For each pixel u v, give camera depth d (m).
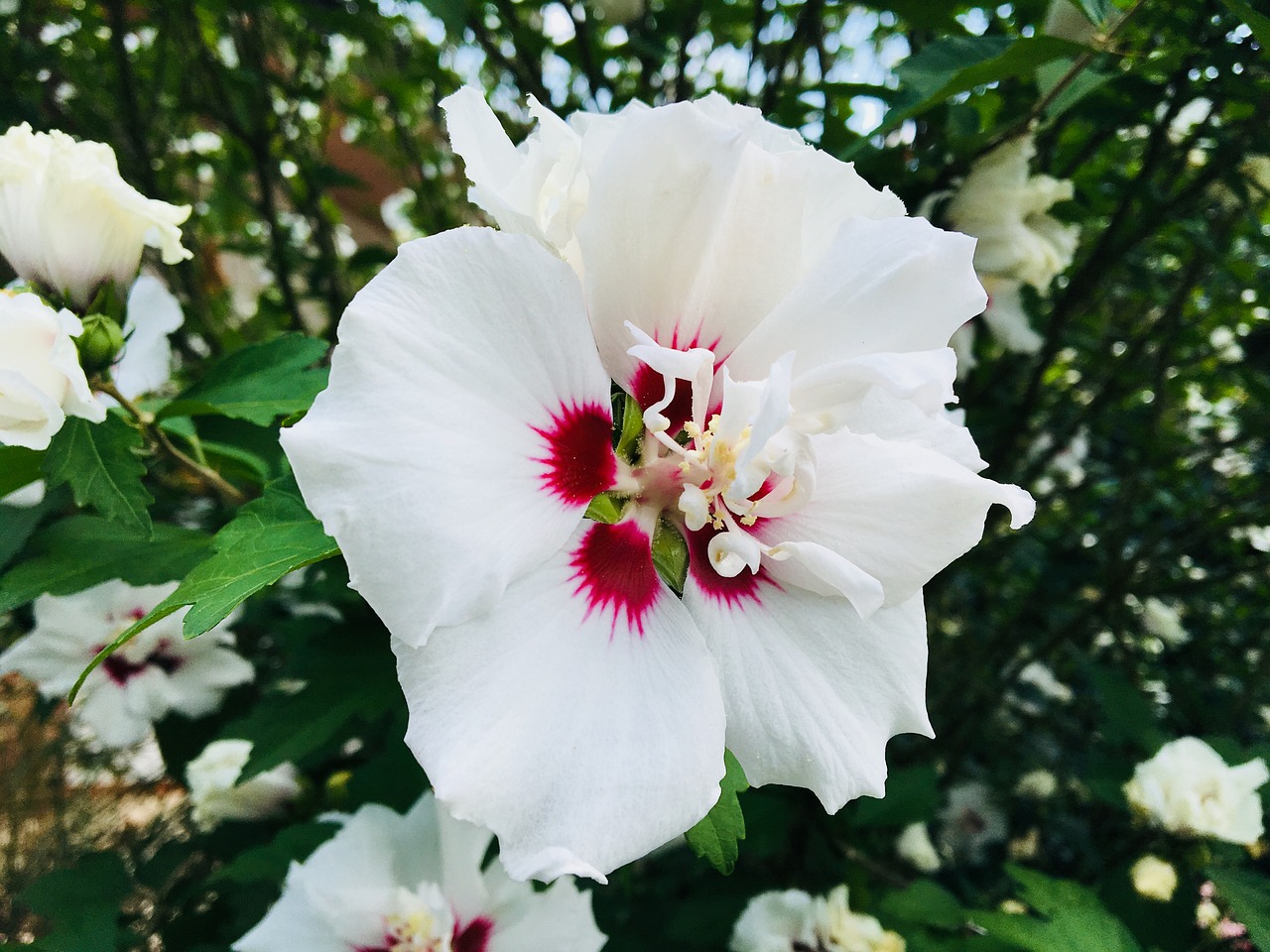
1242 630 0.44
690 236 0.13
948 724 0.38
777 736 0.13
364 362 0.11
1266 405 0.35
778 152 0.15
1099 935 0.20
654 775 0.12
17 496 0.21
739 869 0.27
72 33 0.39
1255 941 0.22
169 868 0.28
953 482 0.13
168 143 0.41
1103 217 0.30
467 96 0.14
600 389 0.13
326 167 0.41
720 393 0.14
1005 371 0.34
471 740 0.11
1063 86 0.21
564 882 0.21
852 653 0.14
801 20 0.27
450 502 0.11
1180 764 0.24
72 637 0.25
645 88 0.32
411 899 0.20
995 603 0.46
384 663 0.20
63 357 0.16
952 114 0.24
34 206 0.17
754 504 0.13
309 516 0.14
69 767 0.44
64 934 0.25
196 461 0.22
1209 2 0.23
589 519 0.13
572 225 0.13
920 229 0.13
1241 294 0.36
